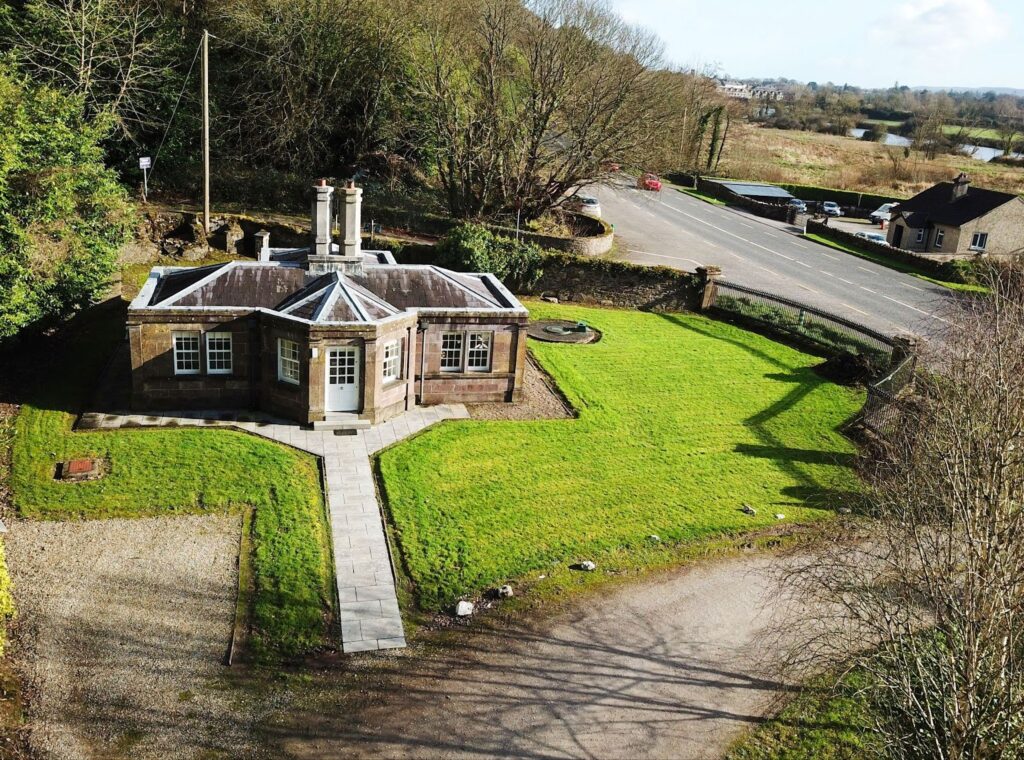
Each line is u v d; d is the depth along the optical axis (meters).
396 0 52.81
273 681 15.22
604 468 24.14
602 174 51.03
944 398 15.59
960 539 12.97
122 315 33.31
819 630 16.45
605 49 49.31
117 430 23.95
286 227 44.31
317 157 55.06
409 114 53.66
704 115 90.62
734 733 14.77
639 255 52.41
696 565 19.84
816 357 36.34
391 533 20.14
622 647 16.88
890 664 13.80
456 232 42.56
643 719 15.00
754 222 69.06
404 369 26.78
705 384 31.92
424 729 14.43
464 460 23.97
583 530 20.78
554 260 43.00
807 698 15.60
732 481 23.92
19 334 27.42
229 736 13.91
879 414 26.61
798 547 16.97
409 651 16.31
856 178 94.38
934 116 121.25
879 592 14.45
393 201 51.72
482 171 51.44
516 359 28.28
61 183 26.14
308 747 13.85
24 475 21.12
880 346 35.19
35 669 14.92
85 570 17.81
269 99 52.31
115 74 48.62
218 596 17.36
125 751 13.42
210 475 21.81
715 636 17.36
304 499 21.12
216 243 43.88
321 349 24.53
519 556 19.50
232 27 52.06
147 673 15.11
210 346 25.50
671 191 82.94
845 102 163.25
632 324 39.78
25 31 45.56
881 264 55.50
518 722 14.74
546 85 48.41
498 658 16.31
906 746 12.89
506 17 48.16
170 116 50.28
